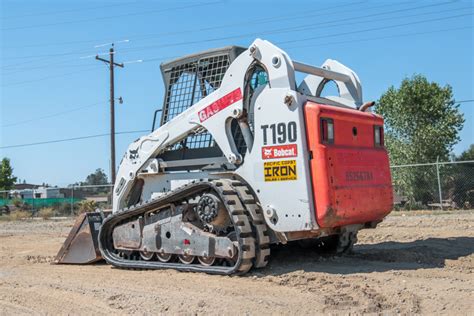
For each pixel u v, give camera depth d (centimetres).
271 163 718
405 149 2533
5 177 4953
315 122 693
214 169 802
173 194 783
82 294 670
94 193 3512
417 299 565
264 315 537
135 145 904
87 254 929
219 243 737
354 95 855
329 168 691
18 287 739
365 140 779
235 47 815
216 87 827
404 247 950
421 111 2614
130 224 870
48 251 1170
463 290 595
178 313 557
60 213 3034
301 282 665
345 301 571
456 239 1016
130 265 846
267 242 723
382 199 789
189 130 827
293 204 695
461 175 2025
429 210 1892
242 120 754
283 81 717
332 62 882
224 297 609
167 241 811
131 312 577
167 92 886
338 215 695
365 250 921
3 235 1698
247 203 721
